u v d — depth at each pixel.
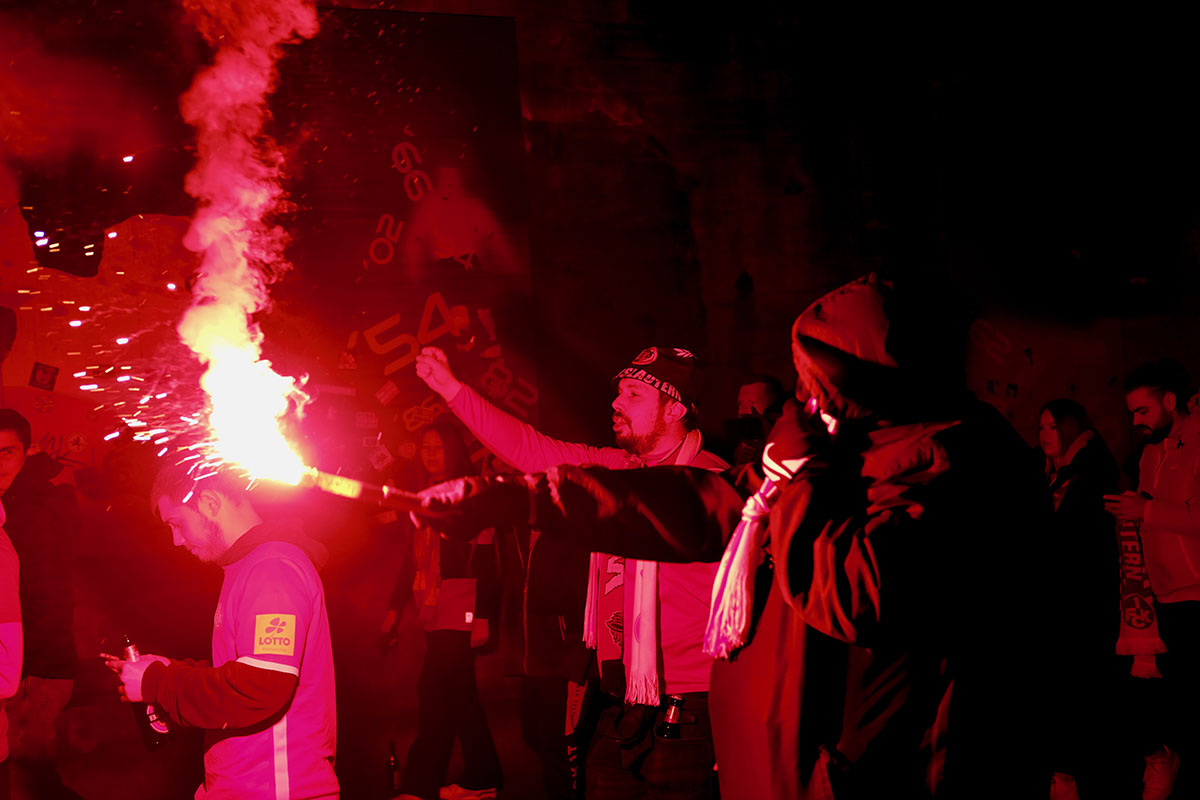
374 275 5.19
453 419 5.29
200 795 2.18
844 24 6.08
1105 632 4.03
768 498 1.49
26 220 4.62
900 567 1.25
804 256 5.95
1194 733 3.94
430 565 4.48
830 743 1.45
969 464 1.40
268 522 2.27
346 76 5.18
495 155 5.43
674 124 5.80
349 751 4.71
